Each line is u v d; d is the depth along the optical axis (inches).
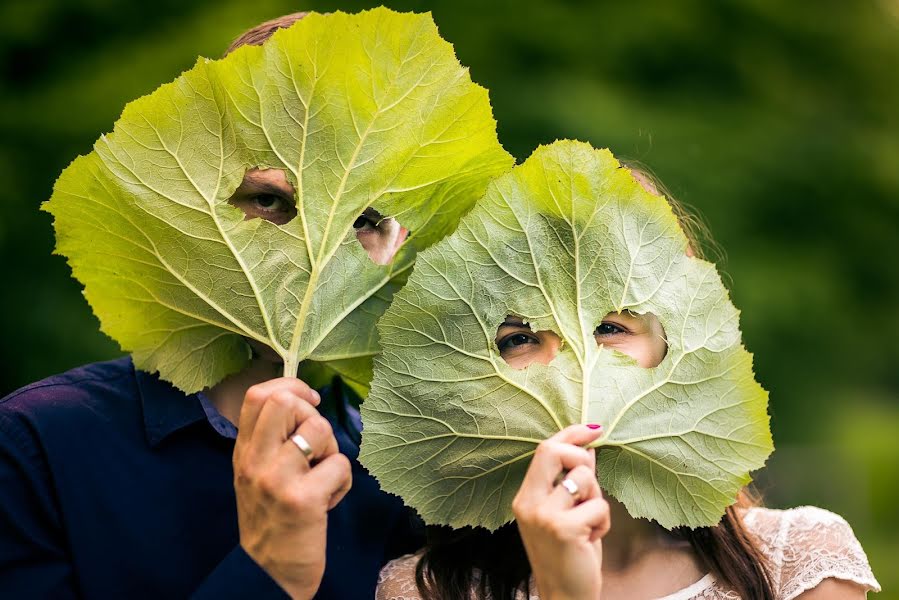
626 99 387.2
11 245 323.0
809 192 415.5
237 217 102.8
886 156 427.8
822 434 398.6
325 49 99.8
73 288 322.7
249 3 340.2
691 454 102.1
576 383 101.3
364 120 102.0
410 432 102.3
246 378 114.9
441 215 108.3
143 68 329.1
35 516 109.9
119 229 103.1
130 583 108.7
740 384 102.7
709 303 103.1
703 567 118.0
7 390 316.5
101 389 116.3
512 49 383.6
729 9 430.0
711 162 392.2
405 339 101.9
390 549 124.0
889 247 430.9
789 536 122.3
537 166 100.8
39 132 327.0
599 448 101.7
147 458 112.4
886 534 370.6
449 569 118.5
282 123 101.2
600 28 398.0
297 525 96.4
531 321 101.9
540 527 92.6
